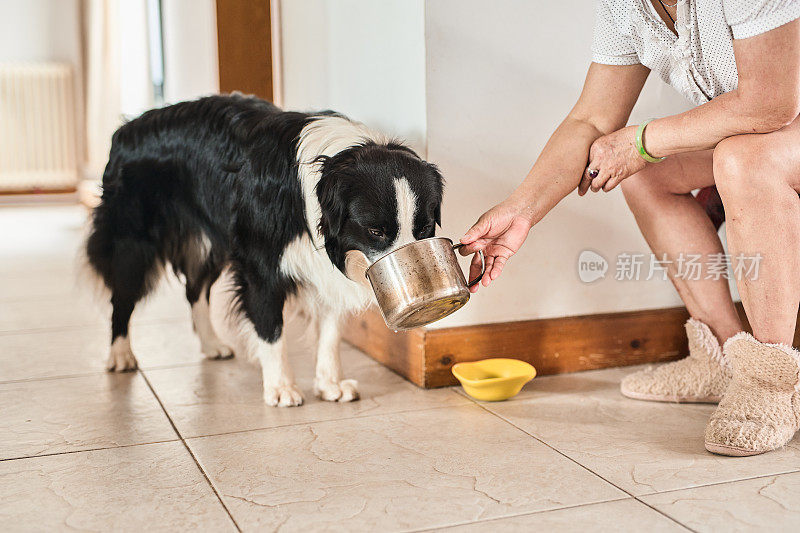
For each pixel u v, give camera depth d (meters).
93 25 7.66
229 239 2.11
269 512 1.40
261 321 2.04
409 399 2.08
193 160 2.21
